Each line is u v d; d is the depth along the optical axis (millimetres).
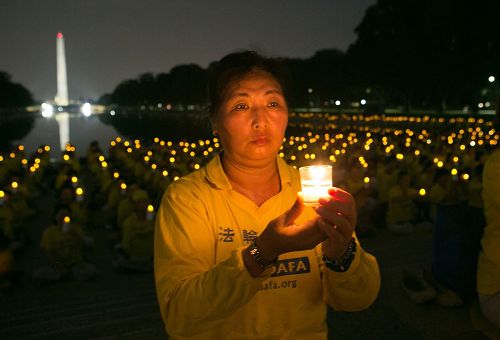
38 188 19375
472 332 4055
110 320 5262
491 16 41969
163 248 1879
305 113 77312
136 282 8227
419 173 14961
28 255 11234
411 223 10602
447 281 4973
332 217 1521
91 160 25109
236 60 1947
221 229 1926
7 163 23531
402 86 55125
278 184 2084
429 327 4383
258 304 1881
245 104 1888
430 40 46312
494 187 3568
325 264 1865
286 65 2014
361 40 56656
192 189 1953
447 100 65188
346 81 67500
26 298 7602
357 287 1870
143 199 9320
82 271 8625
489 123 34531
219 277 1623
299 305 1929
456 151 19234
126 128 85500
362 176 12117
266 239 1582
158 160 19969
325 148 22797
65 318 5484
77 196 12273
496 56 43281
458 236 4801
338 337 4289
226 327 1876
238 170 2002
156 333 4672
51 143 55844
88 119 129000
